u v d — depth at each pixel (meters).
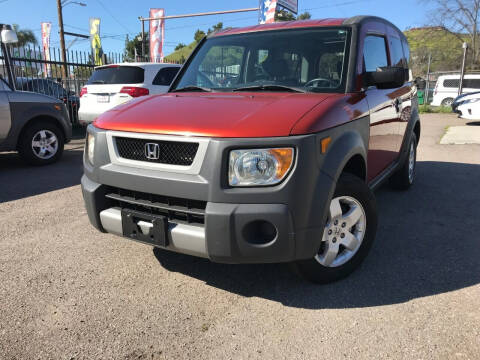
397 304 2.64
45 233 3.87
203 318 2.52
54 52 11.27
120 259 3.32
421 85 5.68
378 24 3.88
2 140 6.41
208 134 2.33
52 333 2.37
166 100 3.04
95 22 22.12
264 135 2.28
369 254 3.40
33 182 5.85
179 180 2.38
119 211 2.73
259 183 2.28
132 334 2.36
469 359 2.12
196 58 3.91
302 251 2.40
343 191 2.74
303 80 3.21
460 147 8.98
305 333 2.36
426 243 3.63
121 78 8.57
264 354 2.19
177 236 2.44
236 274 3.07
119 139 2.69
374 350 2.20
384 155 3.87
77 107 11.85
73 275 3.05
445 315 2.51
